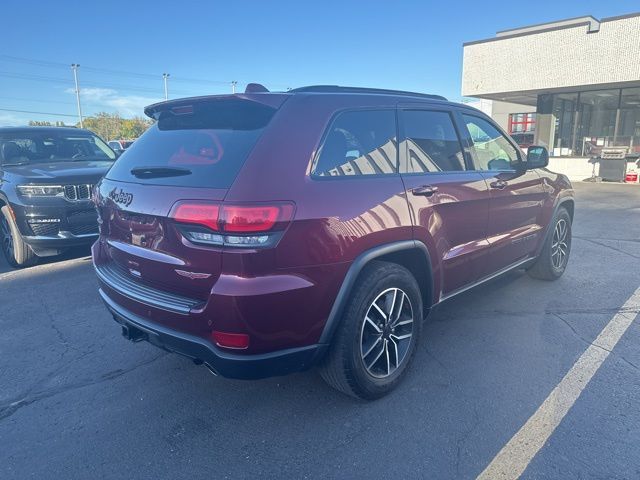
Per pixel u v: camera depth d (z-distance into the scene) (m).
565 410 2.95
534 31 17.61
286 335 2.56
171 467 2.55
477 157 3.97
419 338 3.35
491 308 4.62
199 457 2.62
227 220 2.38
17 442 2.76
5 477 2.48
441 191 3.38
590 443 2.64
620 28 15.66
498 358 3.63
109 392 3.28
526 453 2.58
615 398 3.07
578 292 5.04
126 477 2.48
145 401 3.17
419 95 3.66
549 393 3.14
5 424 2.93
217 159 2.67
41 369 3.59
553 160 19.36
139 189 2.89
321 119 2.84
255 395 3.22
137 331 3.02
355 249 2.73
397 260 3.21
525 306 4.66
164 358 3.76
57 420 2.97
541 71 17.67
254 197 2.42
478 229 3.84
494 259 4.12
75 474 2.51
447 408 3.01
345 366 2.85
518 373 3.41
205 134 2.92
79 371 3.56
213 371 2.62
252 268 2.42
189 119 3.16
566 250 5.53
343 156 2.88
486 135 4.20
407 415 2.95
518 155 4.61
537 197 4.68
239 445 2.71
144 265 2.87
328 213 2.62
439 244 3.38
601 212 10.55
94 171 6.23
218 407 3.09
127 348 3.93
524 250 4.65
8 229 6.22
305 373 3.50
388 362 3.09
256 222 2.39
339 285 2.69
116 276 3.19
